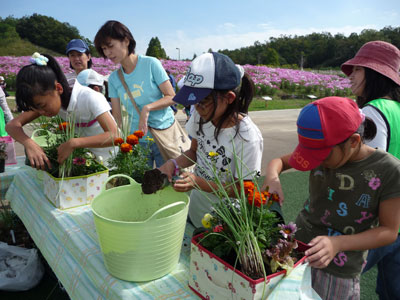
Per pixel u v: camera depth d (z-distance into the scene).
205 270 0.95
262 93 19.00
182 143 2.62
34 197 1.79
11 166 2.47
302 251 0.96
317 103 0.98
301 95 19.66
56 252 1.43
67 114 1.81
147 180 1.21
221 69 1.15
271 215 0.91
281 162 1.37
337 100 0.97
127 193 1.33
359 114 0.98
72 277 1.26
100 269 1.14
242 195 0.91
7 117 3.57
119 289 1.03
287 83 20.77
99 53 2.39
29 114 1.86
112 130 1.75
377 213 1.15
